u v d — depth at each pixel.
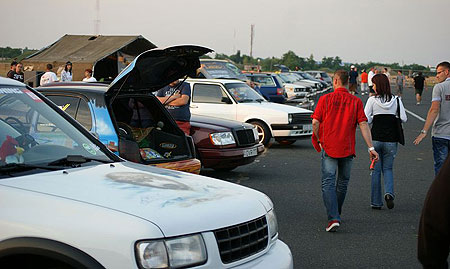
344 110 6.98
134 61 6.57
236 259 3.45
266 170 11.59
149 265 3.05
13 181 3.54
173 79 7.62
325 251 6.27
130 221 3.12
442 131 8.22
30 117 4.33
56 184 3.53
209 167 10.22
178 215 3.27
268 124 14.82
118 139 6.68
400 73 39.19
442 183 2.89
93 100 6.86
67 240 3.10
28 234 3.15
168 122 7.79
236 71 22.84
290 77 37.06
